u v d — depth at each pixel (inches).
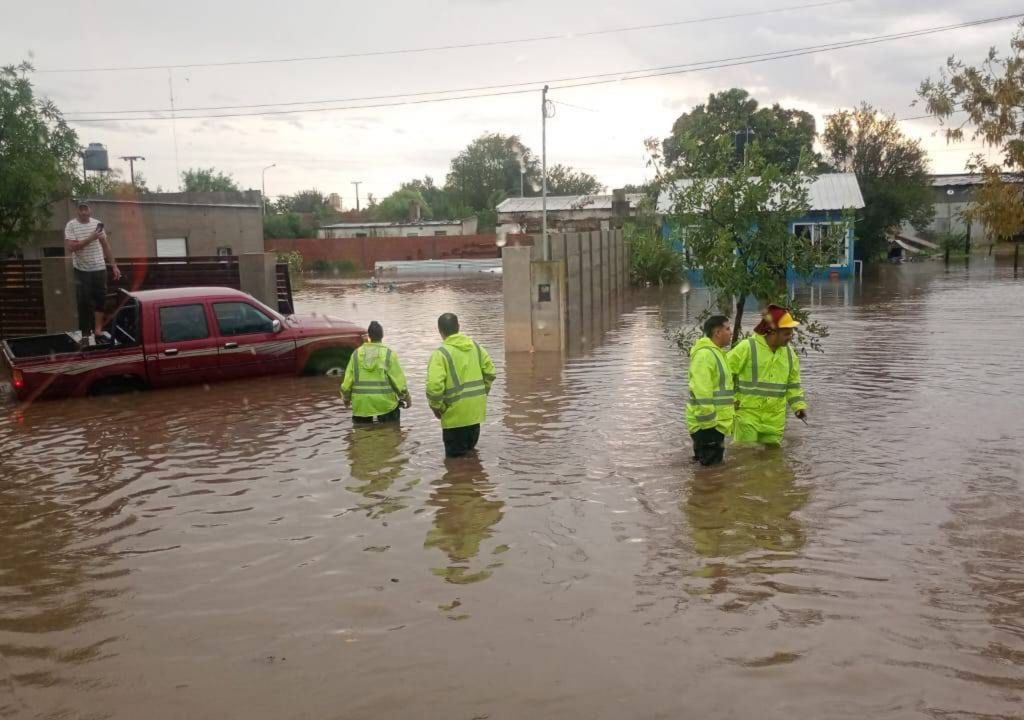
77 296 585.3
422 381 487.2
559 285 593.3
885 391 423.5
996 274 1334.9
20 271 639.8
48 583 219.0
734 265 395.9
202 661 175.9
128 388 478.3
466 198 3294.8
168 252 1164.5
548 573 214.4
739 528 241.1
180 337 483.5
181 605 203.6
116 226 1055.0
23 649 184.1
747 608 191.8
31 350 491.5
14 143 650.2
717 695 156.4
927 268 1551.4
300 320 541.3
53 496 291.3
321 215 2874.0
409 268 1814.7
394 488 288.2
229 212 1279.5
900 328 680.4
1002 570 208.8
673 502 264.7
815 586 202.2
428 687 162.2
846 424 355.6
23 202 661.3
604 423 370.9
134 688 166.6
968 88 591.5
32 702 162.7
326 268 2042.3
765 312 317.7
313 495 283.6
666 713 151.1
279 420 397.7
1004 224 593.9
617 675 164.2
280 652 178.4
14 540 250.4
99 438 373.4
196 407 434.0
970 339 605.9
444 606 197.3
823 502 260.4
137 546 243.1
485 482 291.6
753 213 395.5
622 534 239.6
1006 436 330.0
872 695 155.5
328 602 201.8
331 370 519.5
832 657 169.3
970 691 156.4
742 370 319.3
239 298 504.7
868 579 205.5
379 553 231.1
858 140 1760.6
